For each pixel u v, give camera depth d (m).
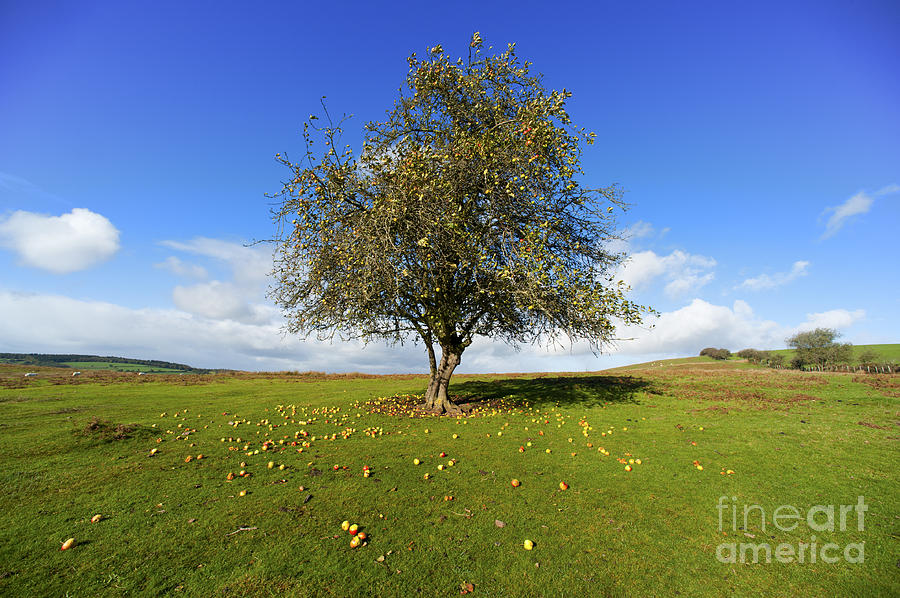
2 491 8.10
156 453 10.86
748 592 5.27
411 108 16.92
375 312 16.62
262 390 26.17
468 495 8.15
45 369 44.31
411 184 13.63
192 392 24.70
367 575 5.43
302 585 5.17
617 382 25.42
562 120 15.12
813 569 5.73
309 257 15.68
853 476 8.83
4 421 13.92
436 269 15.27
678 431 13.22
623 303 14.27
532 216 15.30
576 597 5.12
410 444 11.91
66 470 9.38
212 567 5.54
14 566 5.49
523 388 24.08
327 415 16.72
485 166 14.27
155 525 6.73
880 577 5.51
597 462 10.25
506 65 16.31
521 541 6.42
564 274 14.56
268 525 6.76
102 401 19.53
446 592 5.14
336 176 14.93
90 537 6.30
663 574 5.64
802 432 12.38
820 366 59.69
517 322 17.53
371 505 7.61
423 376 39.88
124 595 4.92
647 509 7.58
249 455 10.69
